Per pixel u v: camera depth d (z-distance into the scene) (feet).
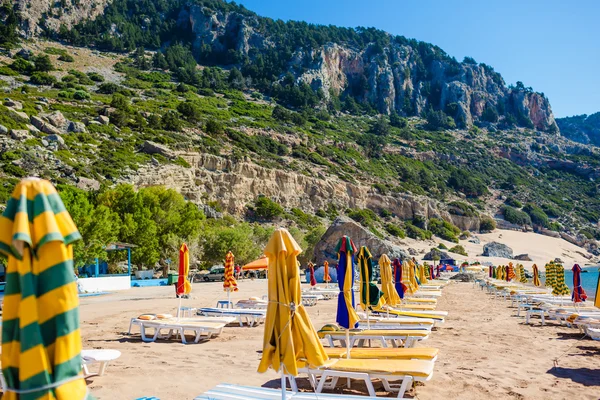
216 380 24.94
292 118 424.46
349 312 23.44
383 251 146.30
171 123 284.20
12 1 531.09
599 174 515.09
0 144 193.36
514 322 52.01
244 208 250.37
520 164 522.88
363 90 627.87
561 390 23.91
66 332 9.25
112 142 239.71
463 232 324.60
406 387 22.93
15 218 9.18
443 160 462.60
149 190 155.12
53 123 235.81
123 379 24.84
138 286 122.21
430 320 38.14
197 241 150.61
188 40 637.30
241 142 302.66
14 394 9.12
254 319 48.42
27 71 387.75
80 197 107.04
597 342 38.86
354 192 307.17
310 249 176.55
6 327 9.36
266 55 613.52
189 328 36.58
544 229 370.12
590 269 267.80
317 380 25.38
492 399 22.24
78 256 97.09
